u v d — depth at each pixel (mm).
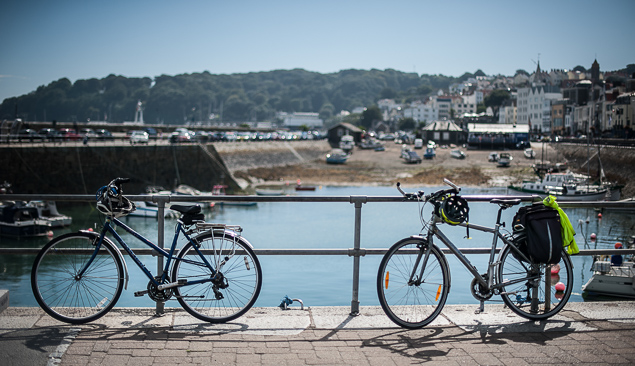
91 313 4727
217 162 60344
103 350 4129
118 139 66625
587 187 50281
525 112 144750
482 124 107125
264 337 4492
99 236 4711
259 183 71000
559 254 4750
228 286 4746
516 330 4746
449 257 21734
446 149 107625
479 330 4742
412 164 88375
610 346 4387
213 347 4250
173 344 4289
